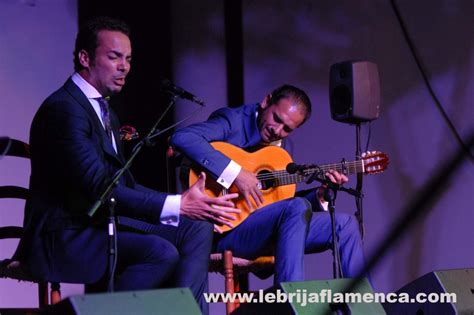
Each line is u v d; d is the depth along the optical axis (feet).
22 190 23.62
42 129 20.80
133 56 32.35
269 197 25.35
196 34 33.76
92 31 21.72
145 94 32.30
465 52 32.04
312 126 33.19
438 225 31.81
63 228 20.42
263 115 25.72
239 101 33.58
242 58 33.60
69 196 20.61
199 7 33.78
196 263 21.67
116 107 31.81
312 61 33.27
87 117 20.98
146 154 31.73
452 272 20.44
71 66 32.22
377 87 26.96
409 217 16.39
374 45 32.86
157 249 20.51
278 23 33.53
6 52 30.91
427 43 32.48
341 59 33.09
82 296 14.64
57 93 21.35
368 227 32.55
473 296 20.31
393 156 32.58
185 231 21.93
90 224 20.57
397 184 32.42
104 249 20.40
